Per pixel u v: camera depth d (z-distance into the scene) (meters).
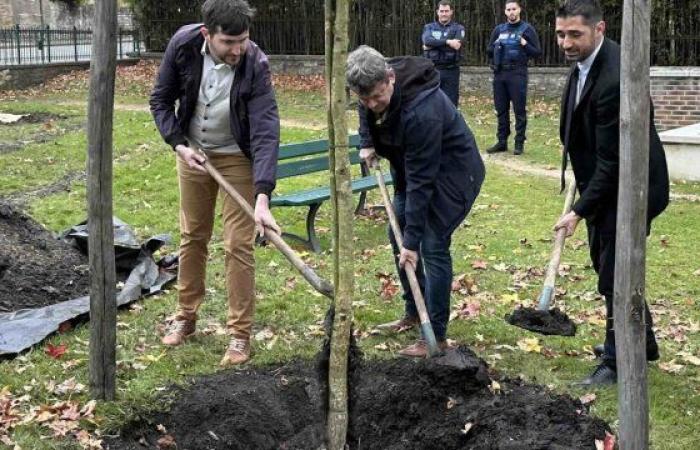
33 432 3.39
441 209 4.02
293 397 3.79
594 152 3.71
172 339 4.34
